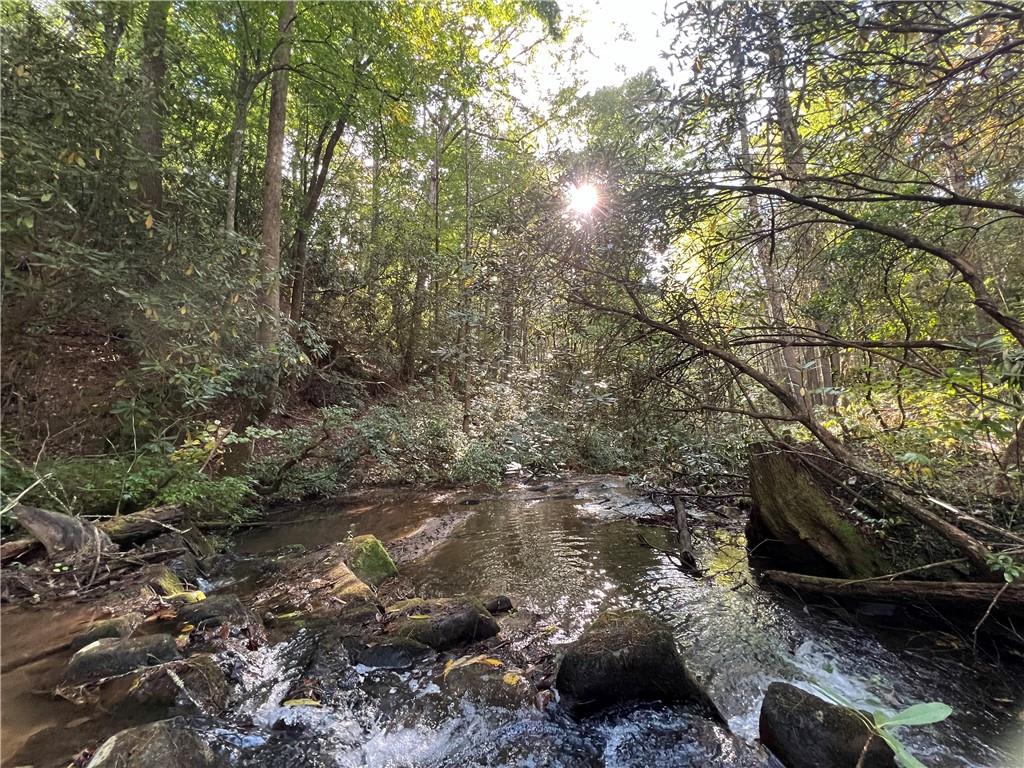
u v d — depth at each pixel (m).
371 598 4.11
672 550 5.50
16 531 4.41
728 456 6.43
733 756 2.44
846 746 2.28
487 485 9.07
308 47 8.82
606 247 3.66
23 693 2.71
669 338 4.29
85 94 4.12
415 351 14.67
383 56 9.55
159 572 4.29
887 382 3.30
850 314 4.46
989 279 4.05
